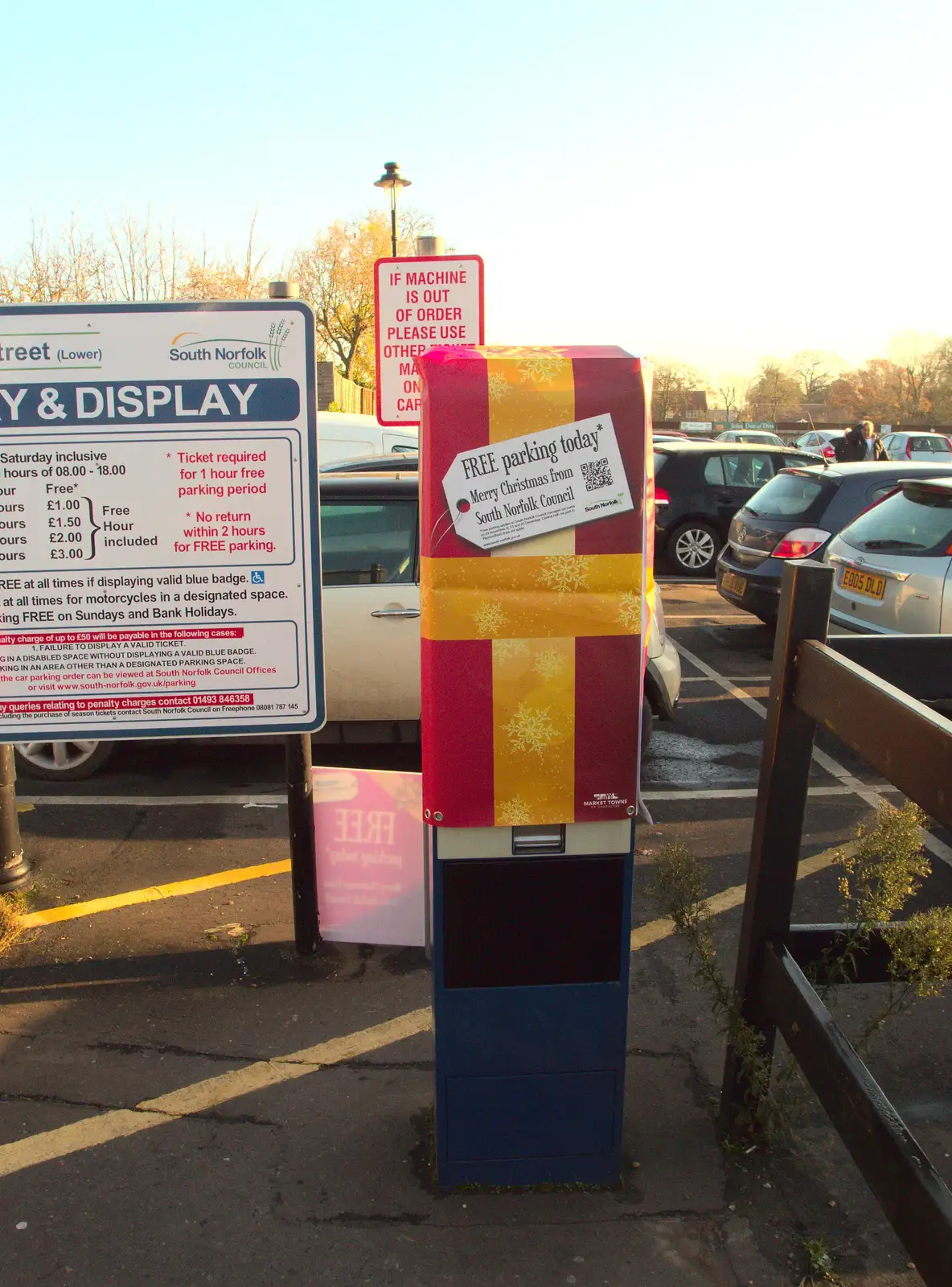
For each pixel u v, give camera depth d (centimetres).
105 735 335
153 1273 242
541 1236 253
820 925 277
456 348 248
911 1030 347
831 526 853
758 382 7838
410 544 547
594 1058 261
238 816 520
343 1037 334
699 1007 356
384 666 546
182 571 327
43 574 323
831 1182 272
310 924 380
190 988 362
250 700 338
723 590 931
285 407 319
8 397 313
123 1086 309
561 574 238
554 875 252
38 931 401
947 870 471
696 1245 251
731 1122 285
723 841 499
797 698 246
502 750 244
